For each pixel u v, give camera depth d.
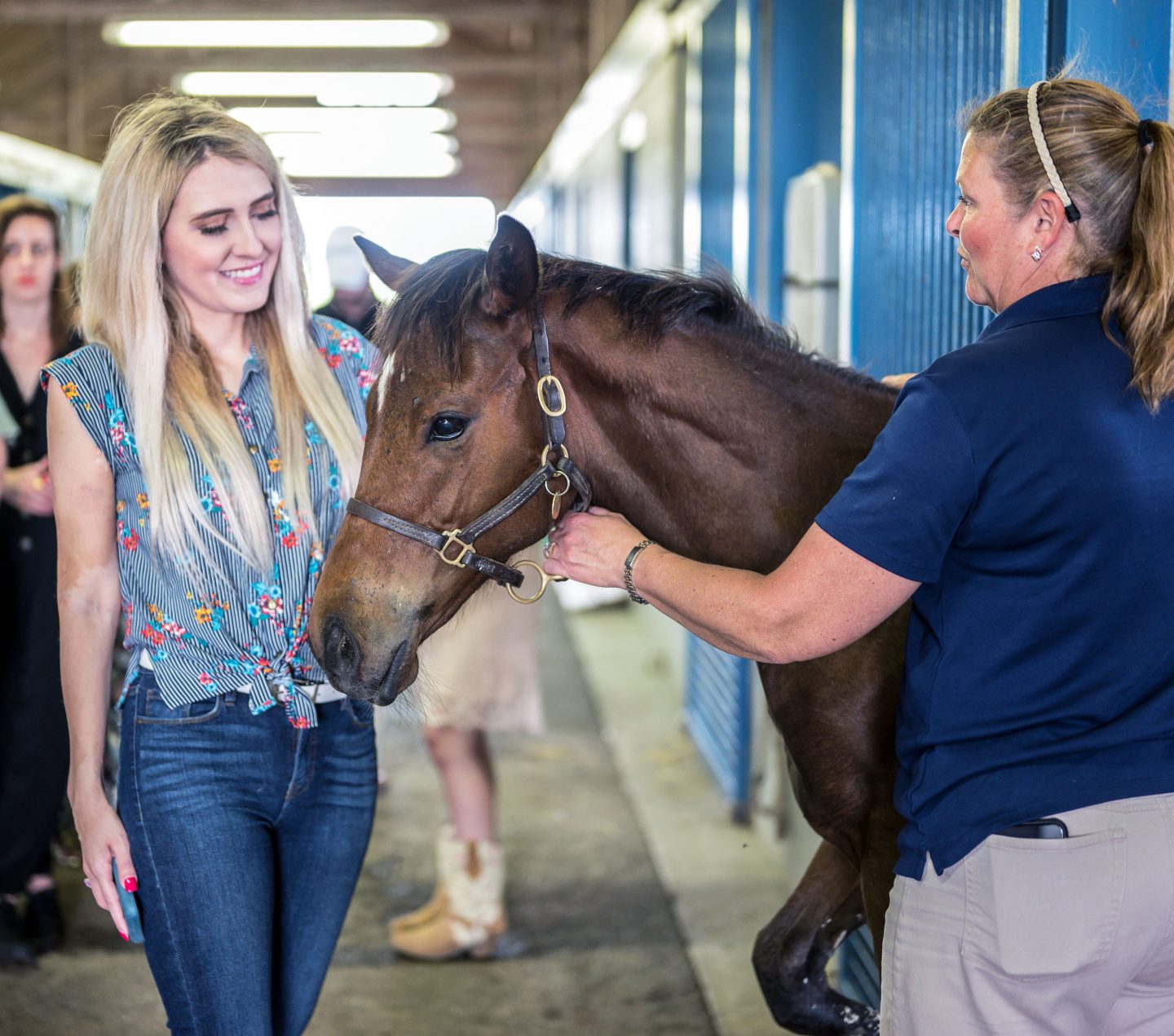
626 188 7.82
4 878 3.09
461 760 3.15
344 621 1.57
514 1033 2.77
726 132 4.25
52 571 3.07
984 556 1.29
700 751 4.86
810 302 3.40
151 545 1.70
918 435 1.27
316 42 10.17
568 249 12.45
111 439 1.69
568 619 7.59
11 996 2.91
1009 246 1.35
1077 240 1.31
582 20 8.91
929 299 2.45
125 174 1.68
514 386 1.58
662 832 4.06
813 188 3.37
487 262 1.49
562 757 4.88
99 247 1.69
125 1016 2.82
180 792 1.68
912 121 2.55
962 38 2.25
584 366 1.62
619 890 3.59
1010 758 1.28
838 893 1.88
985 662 1.29
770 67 3.75
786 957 1.89
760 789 4.04
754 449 1.64
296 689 1.72
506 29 12.06
